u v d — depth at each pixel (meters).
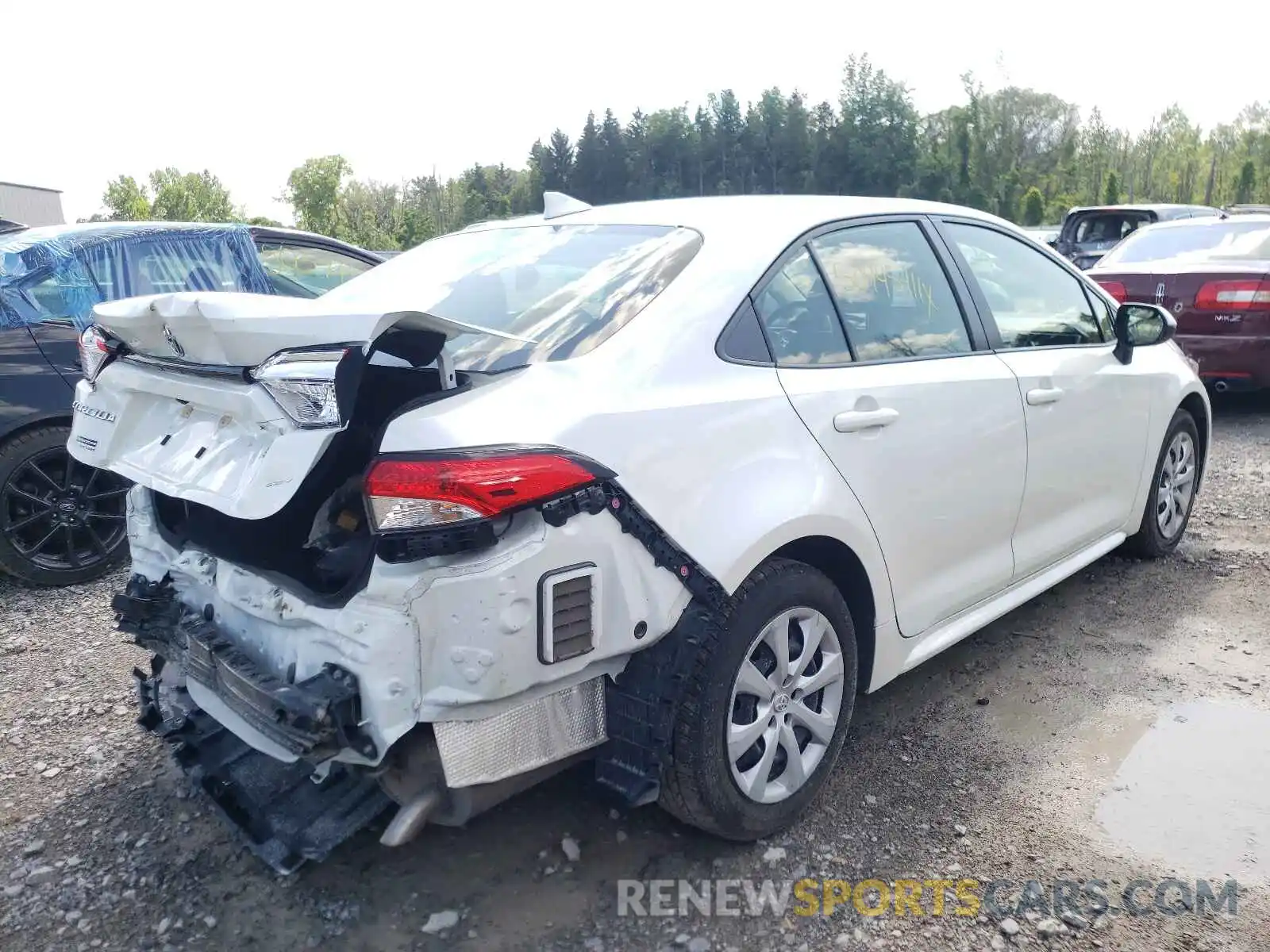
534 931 2.47
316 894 2.62
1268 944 2.34
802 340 2.87
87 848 2.82
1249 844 2.69
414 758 2.21
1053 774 3.07
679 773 2.49
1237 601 4.34
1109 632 4.08
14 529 4.77
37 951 2.43
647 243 2.93
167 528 2.91
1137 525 4.54
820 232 3.07
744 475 2.54
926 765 3.15
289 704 2.08
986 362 3.46
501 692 2.13
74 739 3.43
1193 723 3.33
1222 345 7.52
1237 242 8.10
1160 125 97.75
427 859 2.75
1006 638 4.07
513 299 2.79
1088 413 3.93
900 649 3.14
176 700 3.01
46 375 4.79
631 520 2.28
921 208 3.54
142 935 2.48
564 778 3.12
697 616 2.42
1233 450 7.10
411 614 2.07
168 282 5.54
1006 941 2.39
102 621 4.53
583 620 2.22
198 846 2.83
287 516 2.63
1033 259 4.01
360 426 2.62
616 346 2.49
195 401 2.39
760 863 2.70
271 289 6.14
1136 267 8.06
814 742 2.87
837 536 2.76
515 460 2.09
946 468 3.18
